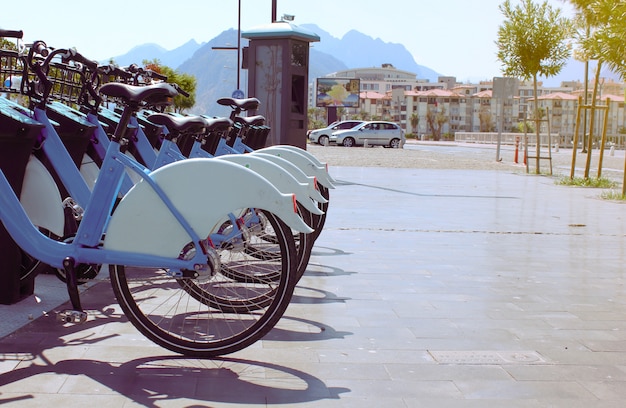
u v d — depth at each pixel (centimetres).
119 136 399
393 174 2011
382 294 574
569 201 1382
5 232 477
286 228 380
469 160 2986
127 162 395
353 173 2008
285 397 347
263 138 818
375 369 394
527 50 2108
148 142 558
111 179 399
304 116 1324
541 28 2089
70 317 398
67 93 554
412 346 438
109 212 402
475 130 17175
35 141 467
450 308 536
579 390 370
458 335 464
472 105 17162
